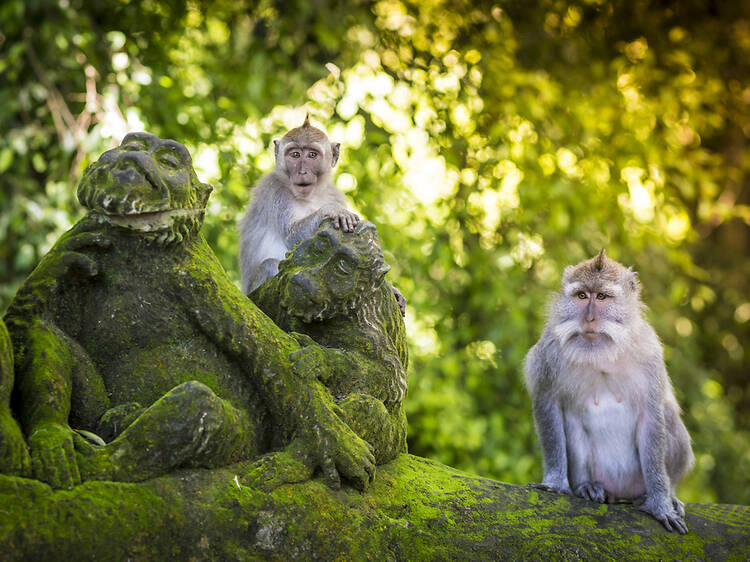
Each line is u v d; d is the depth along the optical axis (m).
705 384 10.13
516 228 8.73
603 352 4.33
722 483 10.13
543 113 8.63
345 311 3.68
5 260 7.95
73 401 3.21
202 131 8.34
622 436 4.47
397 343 3.99
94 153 7.39
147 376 3.33
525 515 3.75
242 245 6.18
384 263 3.70
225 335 3.37
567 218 8.35
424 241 8.48
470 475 4.05
